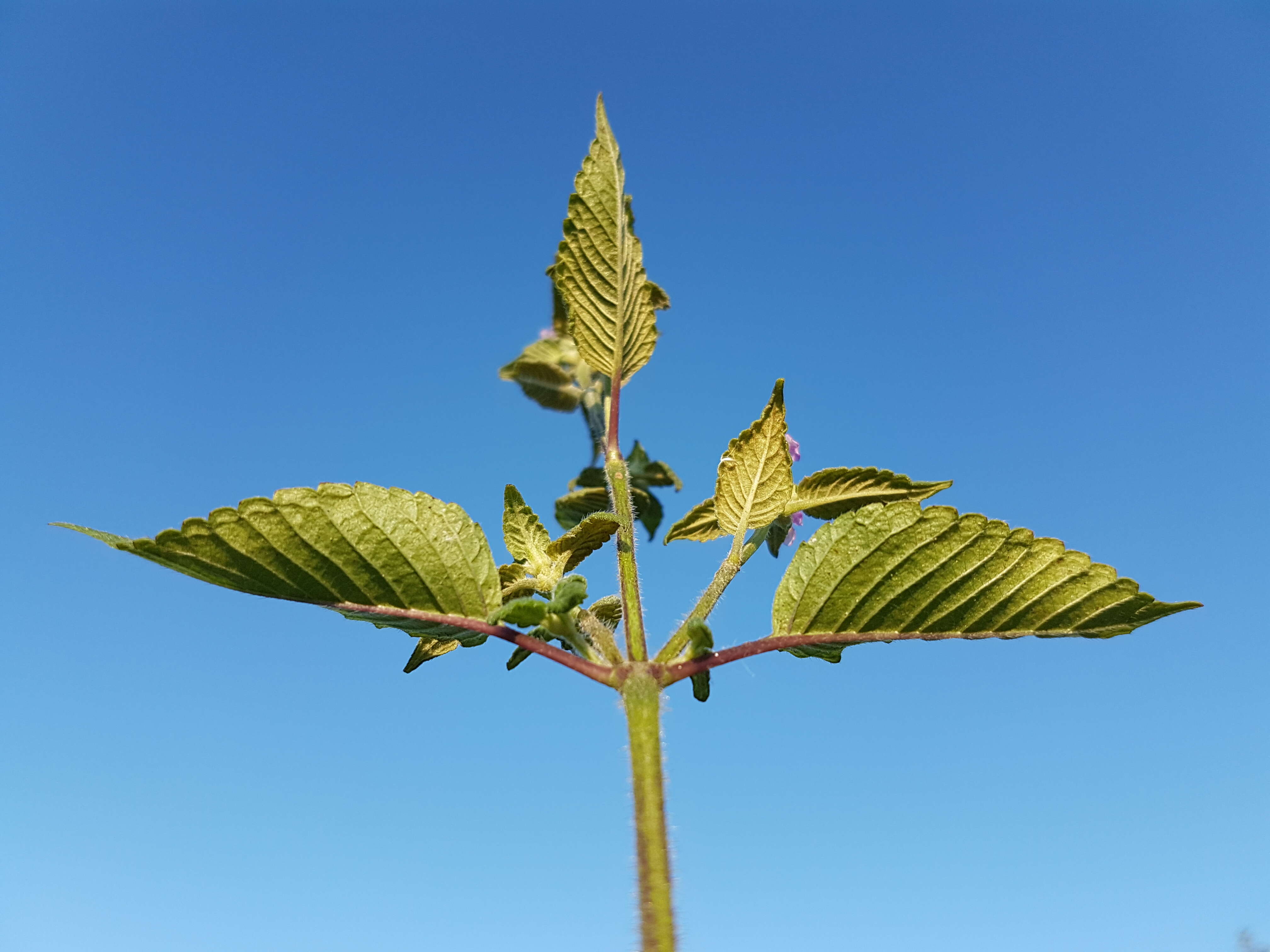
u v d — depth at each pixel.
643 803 0.14
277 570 0.15
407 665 0.18
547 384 0.31
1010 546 0.15
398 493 0.16
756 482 0.17
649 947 0.13
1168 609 0.15
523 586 0.17
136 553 0.15
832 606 0.16
